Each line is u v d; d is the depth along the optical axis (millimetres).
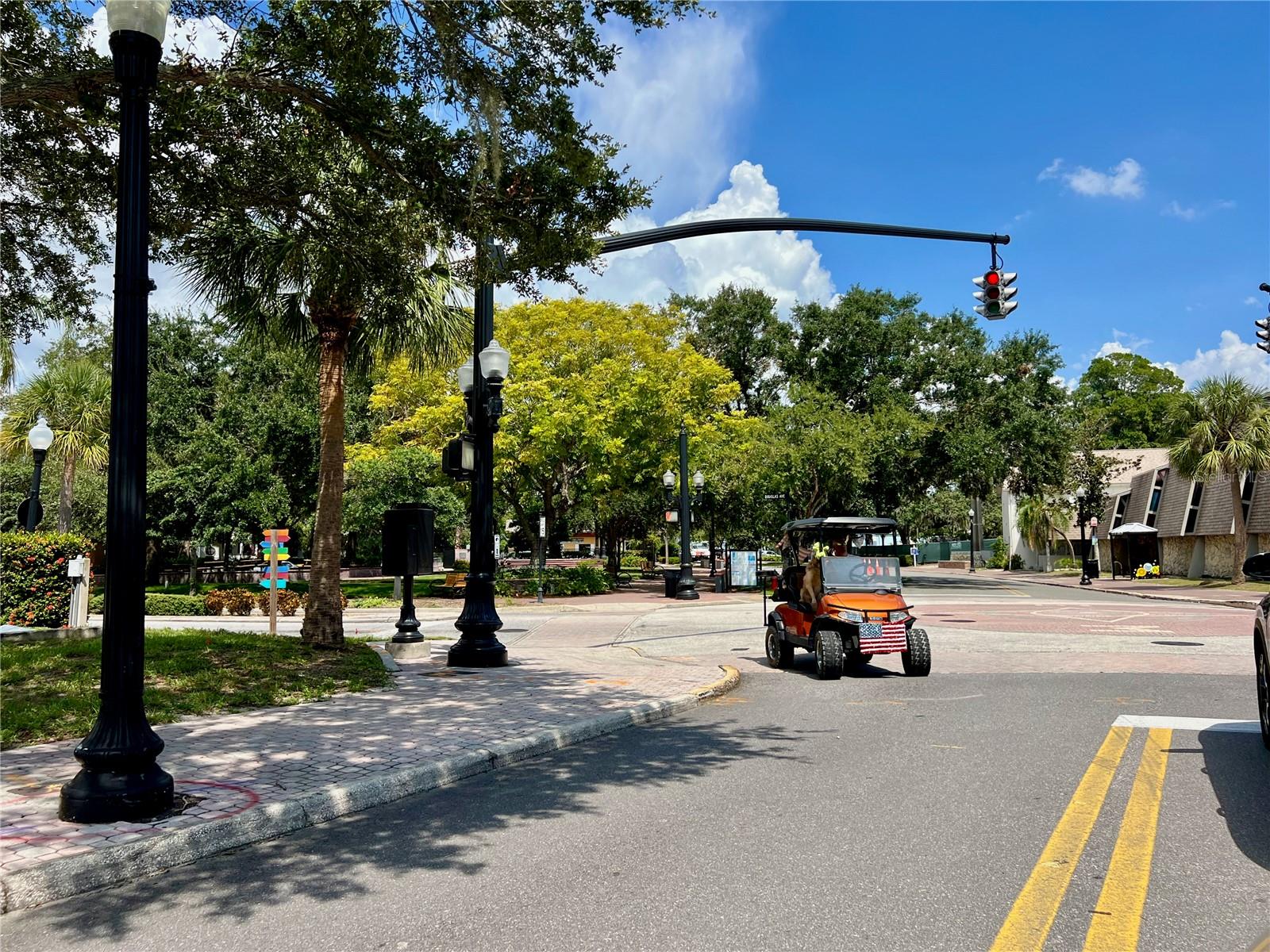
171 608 25438
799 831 5082
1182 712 8797
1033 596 31938
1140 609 24578
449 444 12414
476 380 12469
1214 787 5859
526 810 5648
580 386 30703
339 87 8031
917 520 71188
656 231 11930
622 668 12297
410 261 9805
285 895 4254
